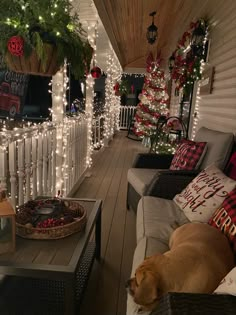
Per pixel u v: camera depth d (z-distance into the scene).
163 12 4.88
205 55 3.52
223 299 0.83
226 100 2.77
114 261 2.09
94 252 2.03
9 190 2.10
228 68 2.75
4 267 1.18
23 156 2.06
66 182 3.16
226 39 2.83
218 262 1.12
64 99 3.10
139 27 5.66
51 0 1.84
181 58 4.49
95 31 3.94
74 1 3.14
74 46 1.95
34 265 1.20
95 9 3.43
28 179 2.17
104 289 1.78
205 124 3.50
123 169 4.90
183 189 2.12
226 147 2.30
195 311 0.78
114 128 9.24
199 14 3.96
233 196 1.48
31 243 1.37
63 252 1.31
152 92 6.95
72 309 1.21
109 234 2.50
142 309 1.02
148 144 7.16
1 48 1.80
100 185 3.95
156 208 1.90
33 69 1.86
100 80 9.03
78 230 1.49
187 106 4.60
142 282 1.01
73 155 3.47
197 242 1.22
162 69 7.34
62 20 1.89
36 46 1.72
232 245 1.26
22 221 1.43
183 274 1.05
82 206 1.73
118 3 3.98
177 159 2.63
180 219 1.75
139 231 1.69
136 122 7.77
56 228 1.40
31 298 1.47
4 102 3.65
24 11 1.76
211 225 1.48
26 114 5.59
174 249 1.21
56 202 1.64
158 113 6.93
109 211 3.02
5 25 1.75
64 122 3.00
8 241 1.28
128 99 10.76
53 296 1.49
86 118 4.28
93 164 5.20
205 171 1.99
